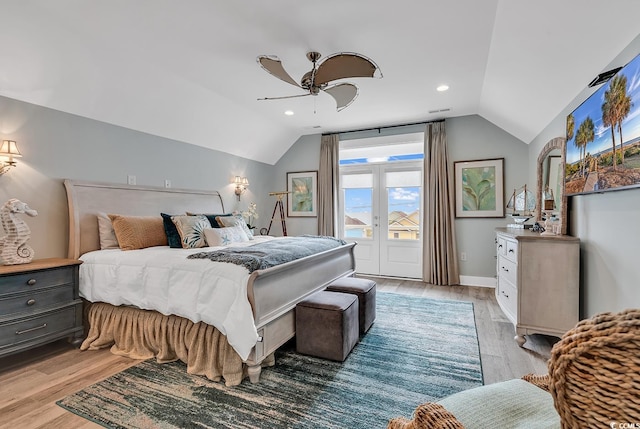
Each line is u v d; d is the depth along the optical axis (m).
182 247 3.12
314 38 2.59
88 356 2.53
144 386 2.07
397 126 5.29
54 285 2.53
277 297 2.35
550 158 3.36
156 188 3.82
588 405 0.51
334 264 3.44
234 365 2.12
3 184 2.61
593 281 2.39
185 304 2.26
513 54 2.65
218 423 1.71
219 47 2.74
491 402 1.00
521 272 2.68
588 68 2.28
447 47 2.74
